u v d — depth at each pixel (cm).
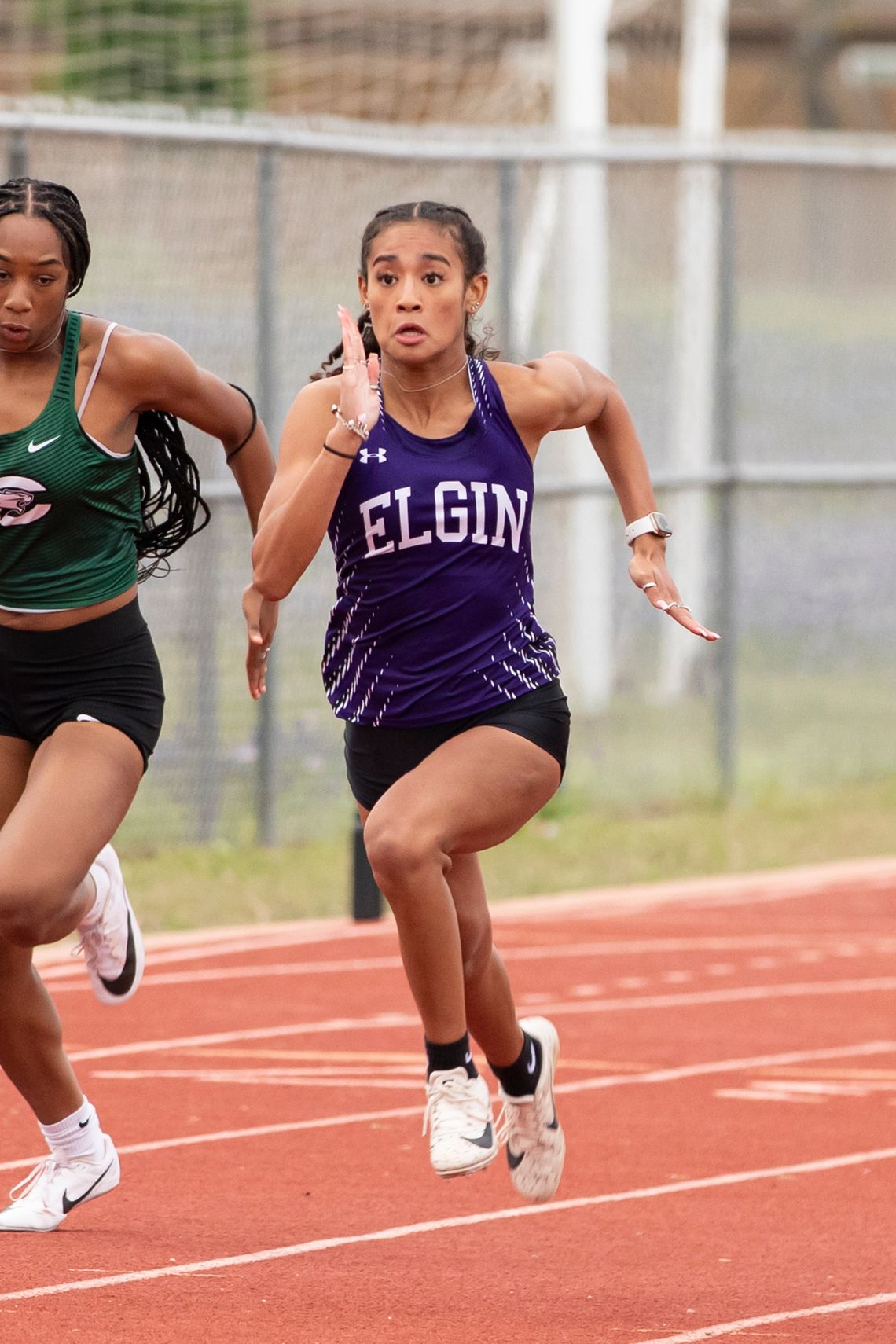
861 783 5347
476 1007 1866
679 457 5225
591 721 4919
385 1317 1766
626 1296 1855
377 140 4372
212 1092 2639
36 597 1834
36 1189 1984
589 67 5612
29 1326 1692
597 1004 3247
